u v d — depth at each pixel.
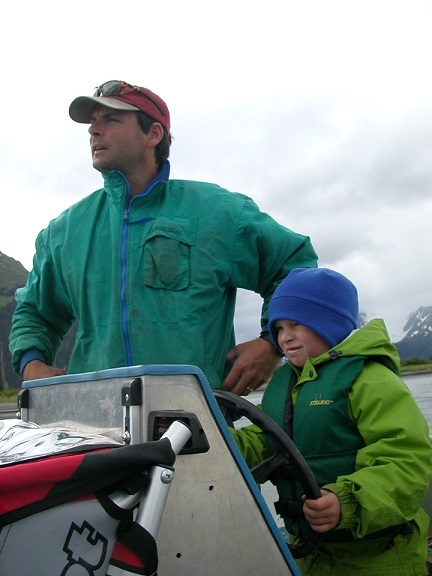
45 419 1.47
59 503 0.92
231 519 1.19
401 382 1.71
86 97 2.21
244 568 1.19
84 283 2.28
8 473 0.89
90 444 1.05
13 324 2.58
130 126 2.24
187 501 1.14
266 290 2.33
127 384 1.12
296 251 2.32
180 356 2.07
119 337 2.12
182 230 2.18
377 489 1.50
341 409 1.72
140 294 2.13
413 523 1.72
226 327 2.25
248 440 1.85
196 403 1.17
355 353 1.75
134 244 2.19
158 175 2.30
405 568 1.68
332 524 1.46
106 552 0.93
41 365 2.38
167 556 1.11
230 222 2.22
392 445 1.59
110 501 0.95
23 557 0.89
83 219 2.38
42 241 2.53
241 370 2.08
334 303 1.86
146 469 0.99
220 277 2.18
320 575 1.75
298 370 1.90
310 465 1.74
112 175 2.25
